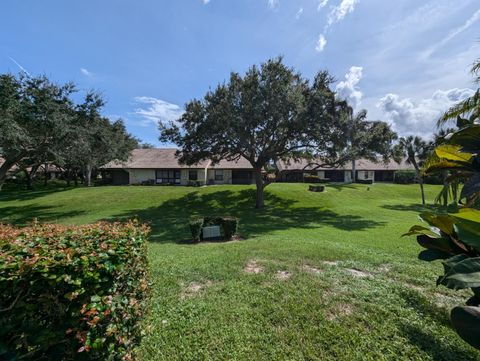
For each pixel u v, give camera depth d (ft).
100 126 59.93
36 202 70.64
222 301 13.01
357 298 13.20
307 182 123.44
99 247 7.31
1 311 5.56
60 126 47.11
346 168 140.56
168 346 9.72
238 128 53.47
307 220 49.32
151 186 95.20
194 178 114.01
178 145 63.05
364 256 20.74
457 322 6.33
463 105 22.31
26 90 45.73
